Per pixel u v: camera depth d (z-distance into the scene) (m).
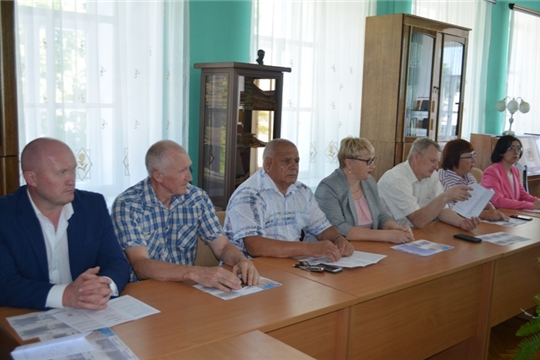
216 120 3.42
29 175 1.64
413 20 4.27
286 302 1.66
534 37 6.57
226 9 3.70
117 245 1.85
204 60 3.64
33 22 2.77
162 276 1.83
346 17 4.32
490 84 6.19
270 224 2.40
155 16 3.26
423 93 4.53
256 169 3.55
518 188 3.99
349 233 2.58
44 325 1.42
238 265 1.92
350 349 1.75
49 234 1.74
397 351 1.98
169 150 2.01
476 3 5.59
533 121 6.72
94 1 2.97
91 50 2.98
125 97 3.16
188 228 2.16
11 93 2.19
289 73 3.98
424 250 2.39
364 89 4.49
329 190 2.70
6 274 1.60
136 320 1.48
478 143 5.34
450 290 2.21
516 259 2.60
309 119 4.18
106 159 3.14
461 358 2.49
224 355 1.28
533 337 1.25
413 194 3.13
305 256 2.22
